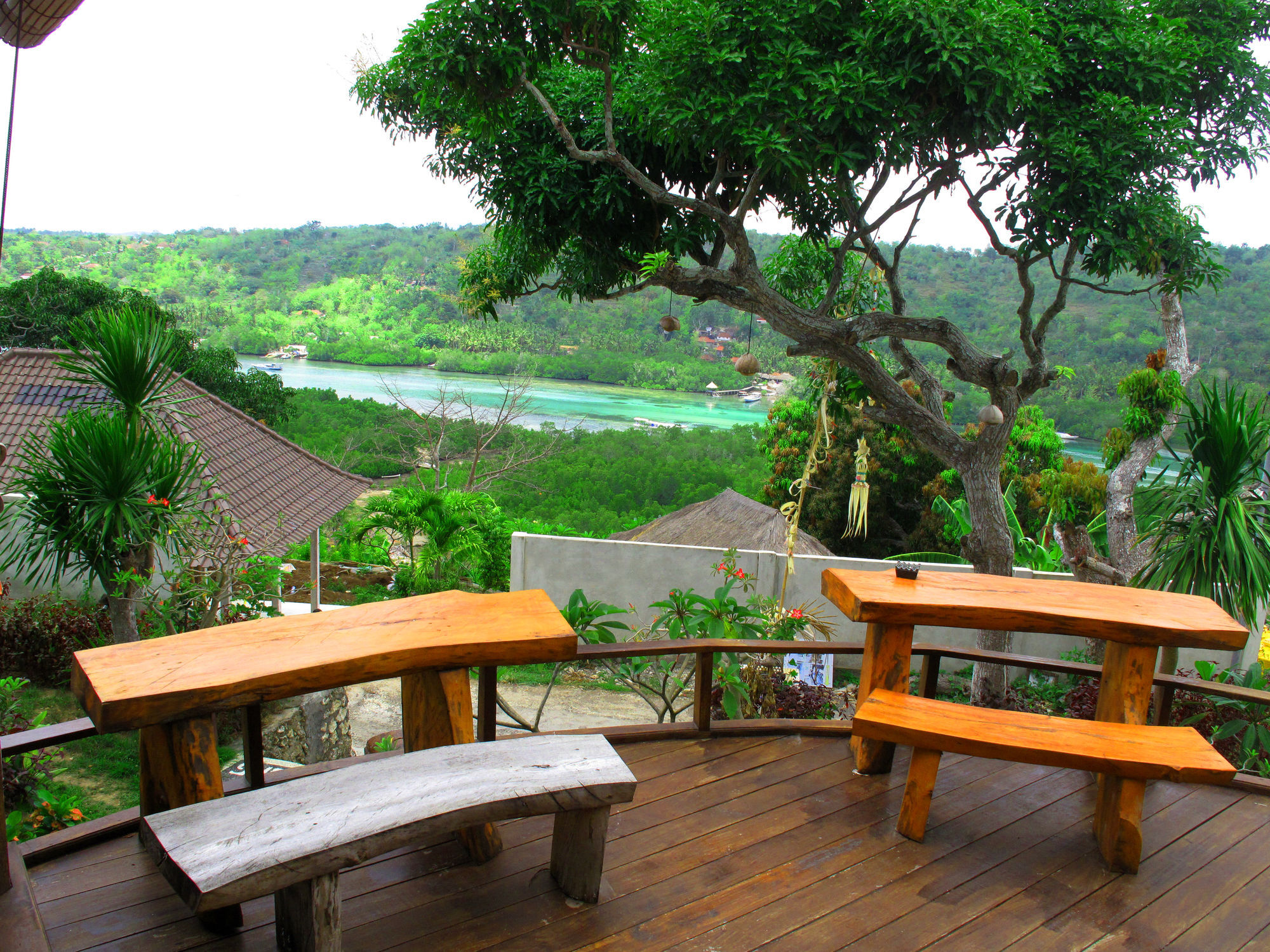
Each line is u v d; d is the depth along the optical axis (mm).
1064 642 10859
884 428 19656
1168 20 7320
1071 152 6441
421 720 2613
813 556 11016
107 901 2189
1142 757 2555
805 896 2398
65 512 6996
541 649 2506
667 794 2920
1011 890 2486
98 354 7141
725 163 7102
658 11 6082
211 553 7551
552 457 27891
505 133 7410
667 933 2207
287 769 2660
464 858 2492
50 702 7375
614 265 8148
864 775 3125
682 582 11180
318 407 29406
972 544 8219
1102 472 10727
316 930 1865
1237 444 6531
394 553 17344
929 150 7062
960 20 5891
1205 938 2318
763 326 42938
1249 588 6293
